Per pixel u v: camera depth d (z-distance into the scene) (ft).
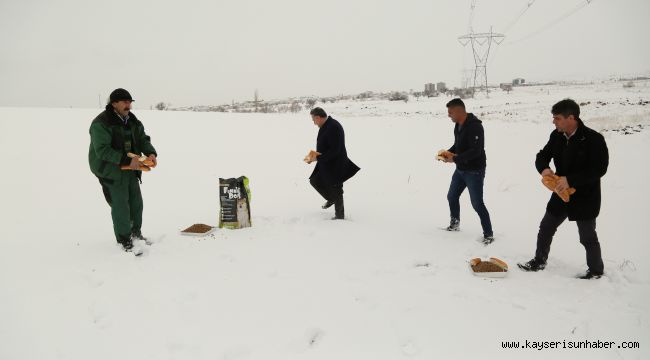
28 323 11.35
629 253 15.85
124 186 16.42
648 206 21.63
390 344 10.27
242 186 19.30
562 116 12.67
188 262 15.35
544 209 22.85
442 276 13.91
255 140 47.03
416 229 19.22
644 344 9.95
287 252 16.14
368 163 36.42
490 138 46.06
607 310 11.49
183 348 10.33
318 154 19.89
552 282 13.29
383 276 13.98
